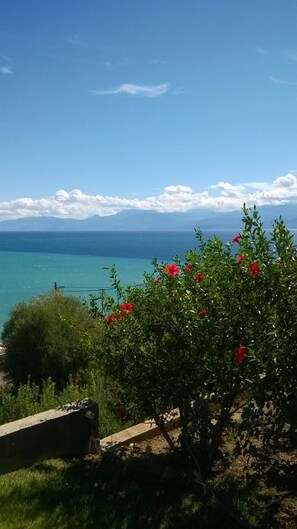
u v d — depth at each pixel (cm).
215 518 417
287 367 396
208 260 474
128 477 488
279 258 425
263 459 445
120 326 489
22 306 1084
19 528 396
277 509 428
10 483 454
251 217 437
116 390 557
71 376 973
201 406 468
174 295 470
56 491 446
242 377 421
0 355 1151
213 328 434
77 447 537
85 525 400
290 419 389
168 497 449
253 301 422
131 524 404
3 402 700
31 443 497
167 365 455
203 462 493
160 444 587
